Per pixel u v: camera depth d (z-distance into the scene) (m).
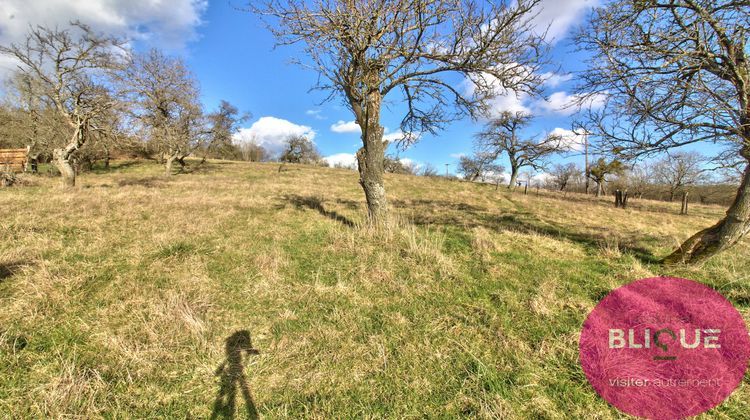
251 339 2.83
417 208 11.52
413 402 2.16
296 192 14.94
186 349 2.62
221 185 16.36
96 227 5.85
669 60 4.36
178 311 3.02
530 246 5.98
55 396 2.05
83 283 3.64
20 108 22.84
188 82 21.39
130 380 2.24
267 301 3.52
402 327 3.04
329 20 5.54
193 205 8.69
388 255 5.01
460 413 2.08
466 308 3.44
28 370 2.31
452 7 5.53
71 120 12.34
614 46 4.71
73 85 12.39
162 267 4.25
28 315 2.96
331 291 3.77
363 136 6.64
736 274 4.33
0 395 2.09
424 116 8.37
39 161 25.91
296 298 3.59
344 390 2.26
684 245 4.98
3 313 2.94
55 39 11.46
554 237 7.09
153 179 18.30
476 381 2.33
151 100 18.11
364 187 6.78
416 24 5.68
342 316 3.21
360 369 2.46
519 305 3.51
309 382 2.33
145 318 3.02
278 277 4.09
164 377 2.32
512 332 2.98
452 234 6.92
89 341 2.66
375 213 6.67
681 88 4.47
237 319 3.14
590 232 8.02
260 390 2.25
